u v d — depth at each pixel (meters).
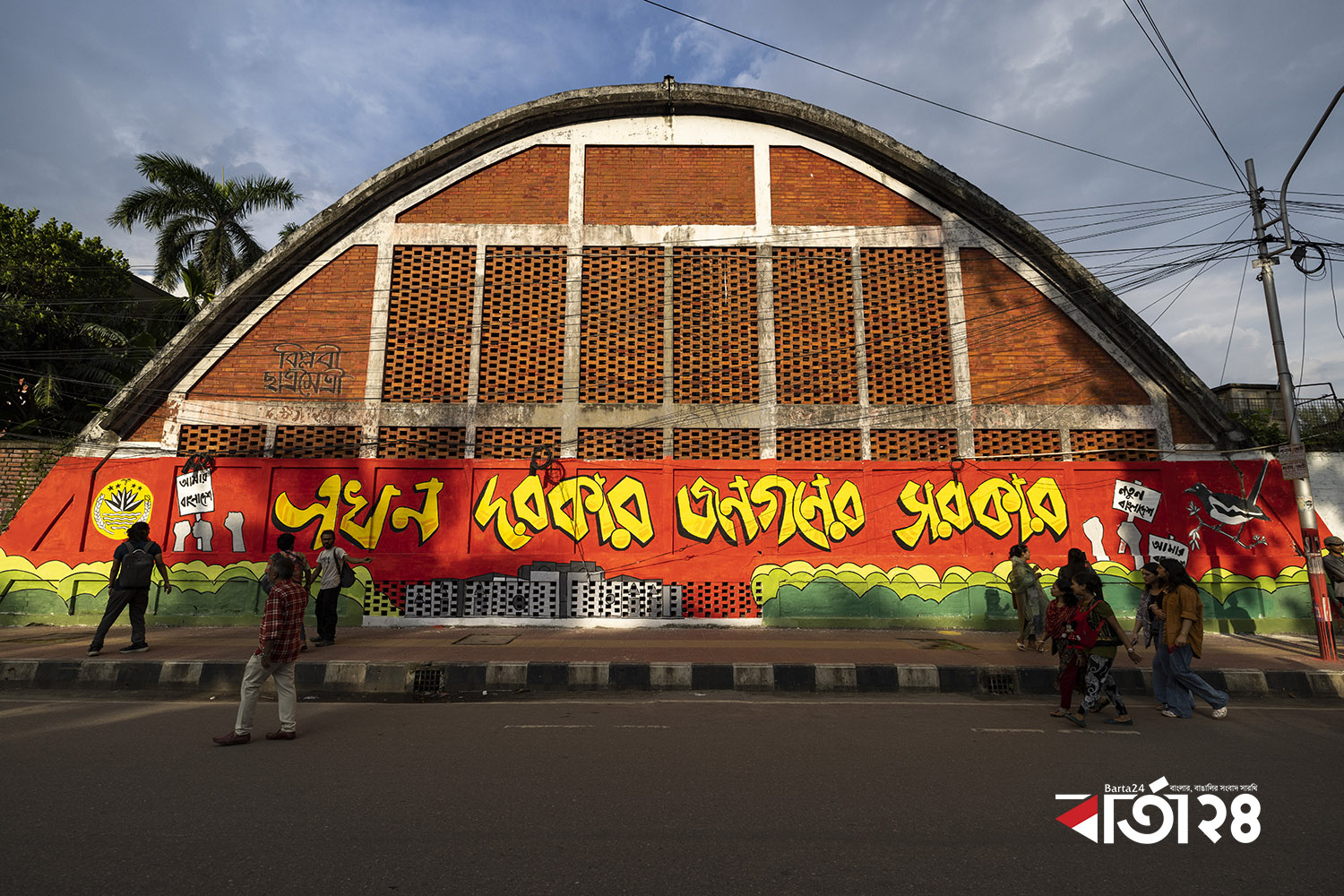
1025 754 5.66
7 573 12.50
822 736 6.26
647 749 5.74
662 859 3.60
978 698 8.39
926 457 13.32
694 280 13.84
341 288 13.69
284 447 13.19
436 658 9.25
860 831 4.00
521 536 12.85
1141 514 13.03
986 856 3.70
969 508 13.05
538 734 6.27
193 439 13.13
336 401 13.28
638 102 14.25
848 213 14.12
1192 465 13.20
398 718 6.97
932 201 14.19
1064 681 7.07
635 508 12.95
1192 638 7.13
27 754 5.50
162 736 6.12
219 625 12.46
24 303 20.55
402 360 13.48
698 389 13.45
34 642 10.48
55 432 20.42
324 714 7.14
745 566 12.78
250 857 3.57
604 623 12.59
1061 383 13.53
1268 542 12.90
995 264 13.95
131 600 9.69
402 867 3.47
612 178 14.19
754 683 8.80
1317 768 5.36
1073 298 13.77
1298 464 10.65
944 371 13.62
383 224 13.89
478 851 3.68
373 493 12.96
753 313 13.73
